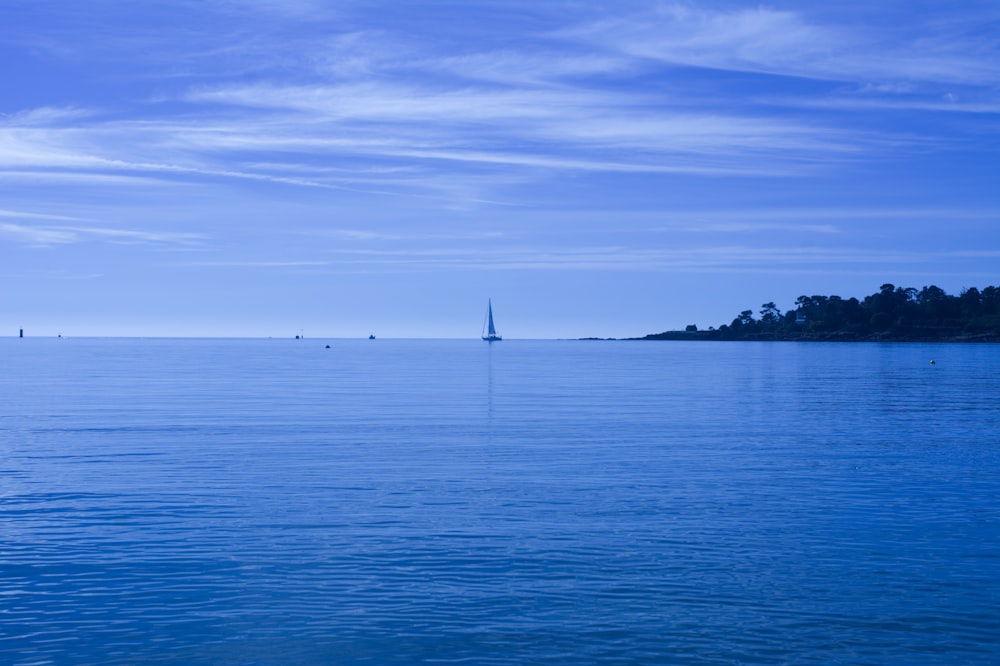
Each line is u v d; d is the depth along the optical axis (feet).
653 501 82.28
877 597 56.80
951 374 350.02
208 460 106.63
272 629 51.80
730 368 427.33
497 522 73.92
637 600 56.08
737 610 54.65
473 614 53.88
